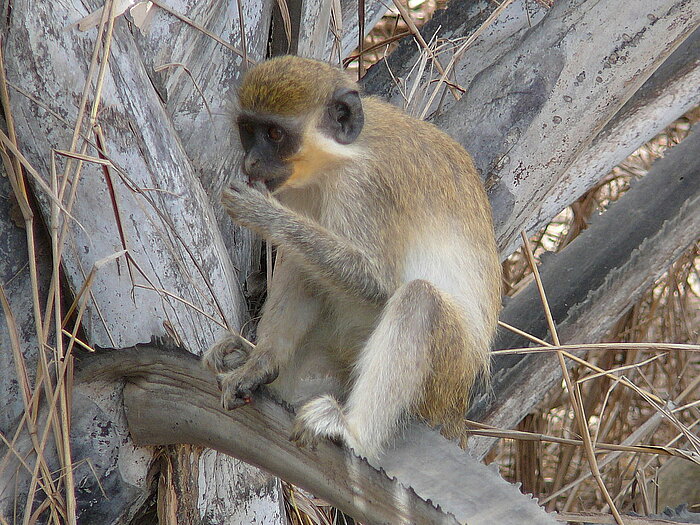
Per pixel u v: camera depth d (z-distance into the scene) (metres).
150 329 7.06
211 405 6.87
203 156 7.88
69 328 7.25
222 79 7.94
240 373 6.89
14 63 6.48
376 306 8.15
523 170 8.41
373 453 6.25
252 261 8.75
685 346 7.41
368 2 10.88
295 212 8.00
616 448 8.90
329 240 7.84
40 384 6.75
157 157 6.82
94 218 6.77
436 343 7.41
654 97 9.27
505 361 9.78
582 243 10.31
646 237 9.98
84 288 6.54
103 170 6.64
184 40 7.55
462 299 8.19
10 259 7.07
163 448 7.45
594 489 13.84
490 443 10.25
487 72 8.52
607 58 8.05
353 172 8.21
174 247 6.95
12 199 7.00
